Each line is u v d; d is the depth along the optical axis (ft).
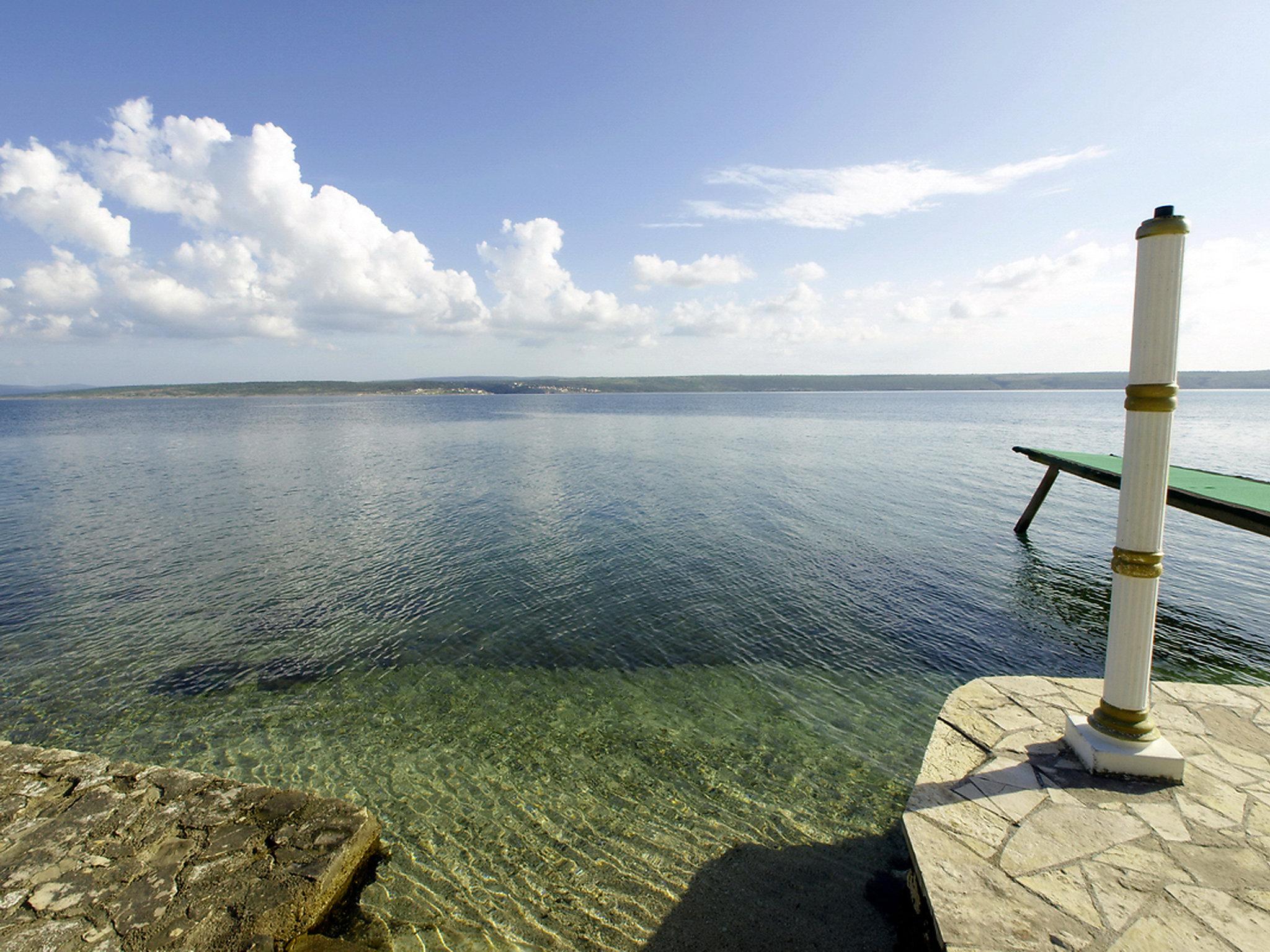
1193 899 11.60
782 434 188.14
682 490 86.22
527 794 22.06
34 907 13.83
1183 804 14.29
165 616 40.14
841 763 23.93
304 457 133.39
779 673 31.86
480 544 57.47
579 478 98.53
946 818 14.05
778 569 48.98
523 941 15.57
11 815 17.07
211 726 27.22
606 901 16.92
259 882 15.10
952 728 17.70
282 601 42.80
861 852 18.88
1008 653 34.35
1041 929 11.07
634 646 35.09
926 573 48.06
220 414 362.12
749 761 24.08
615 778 22.97
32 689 30.71
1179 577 47.80
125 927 13.46
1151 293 13.85
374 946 15.24
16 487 93.81
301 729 26.89
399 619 39.40
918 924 15.66
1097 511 72.49
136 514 72.33
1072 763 15.94
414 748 25.27
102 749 25.68
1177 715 18.13
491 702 29.12
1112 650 15.66
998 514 70.44
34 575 49.08
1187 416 262.67
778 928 15.83
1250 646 35.12
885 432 196.34
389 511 73.31
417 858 18.62
